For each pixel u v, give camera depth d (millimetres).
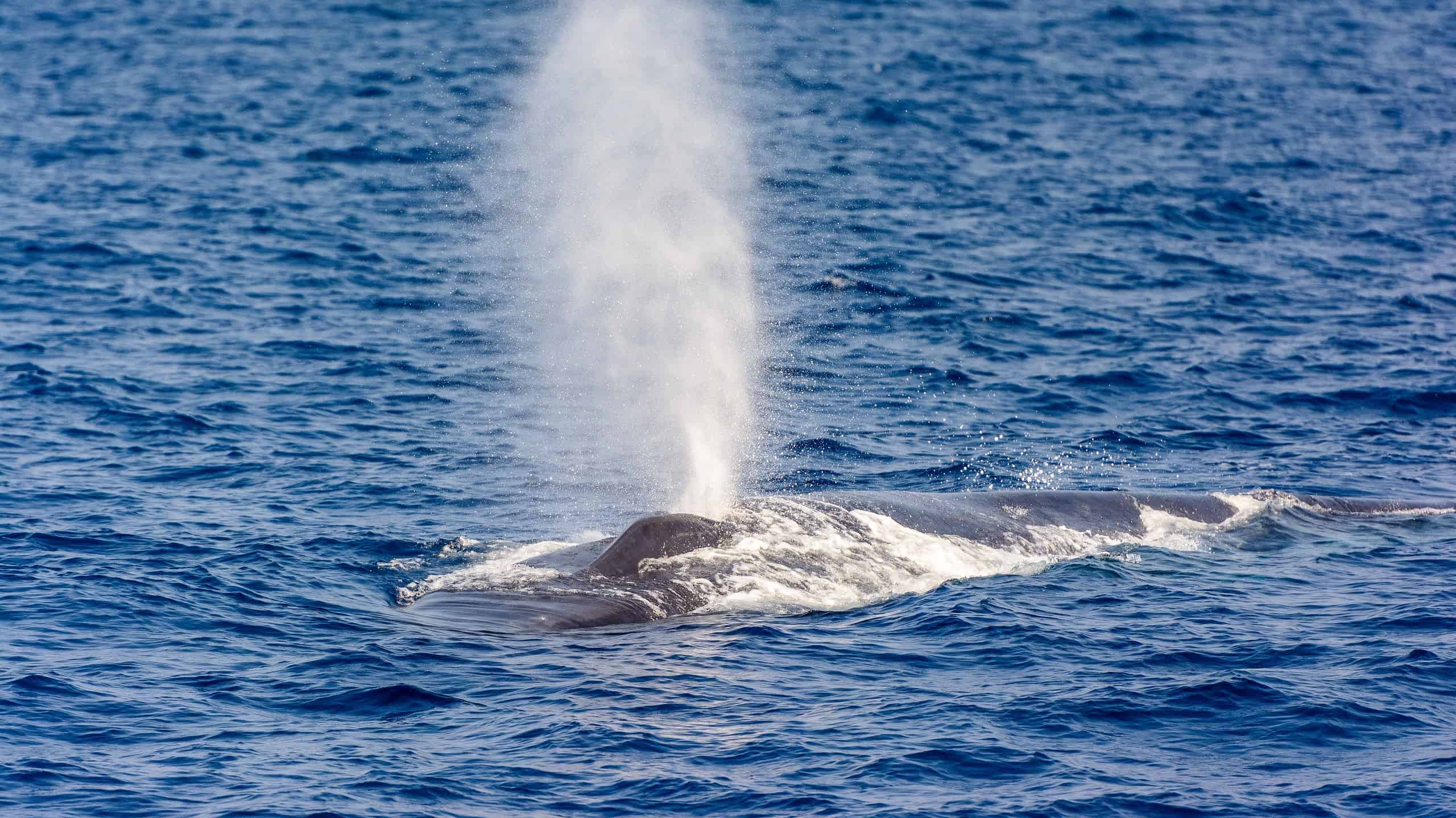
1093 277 160625
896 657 68062
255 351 127125
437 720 60094
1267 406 118875
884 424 112500
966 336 137375
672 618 73312
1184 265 166000
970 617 73062
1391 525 91500
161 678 63438
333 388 117875
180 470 96875
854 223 180750
